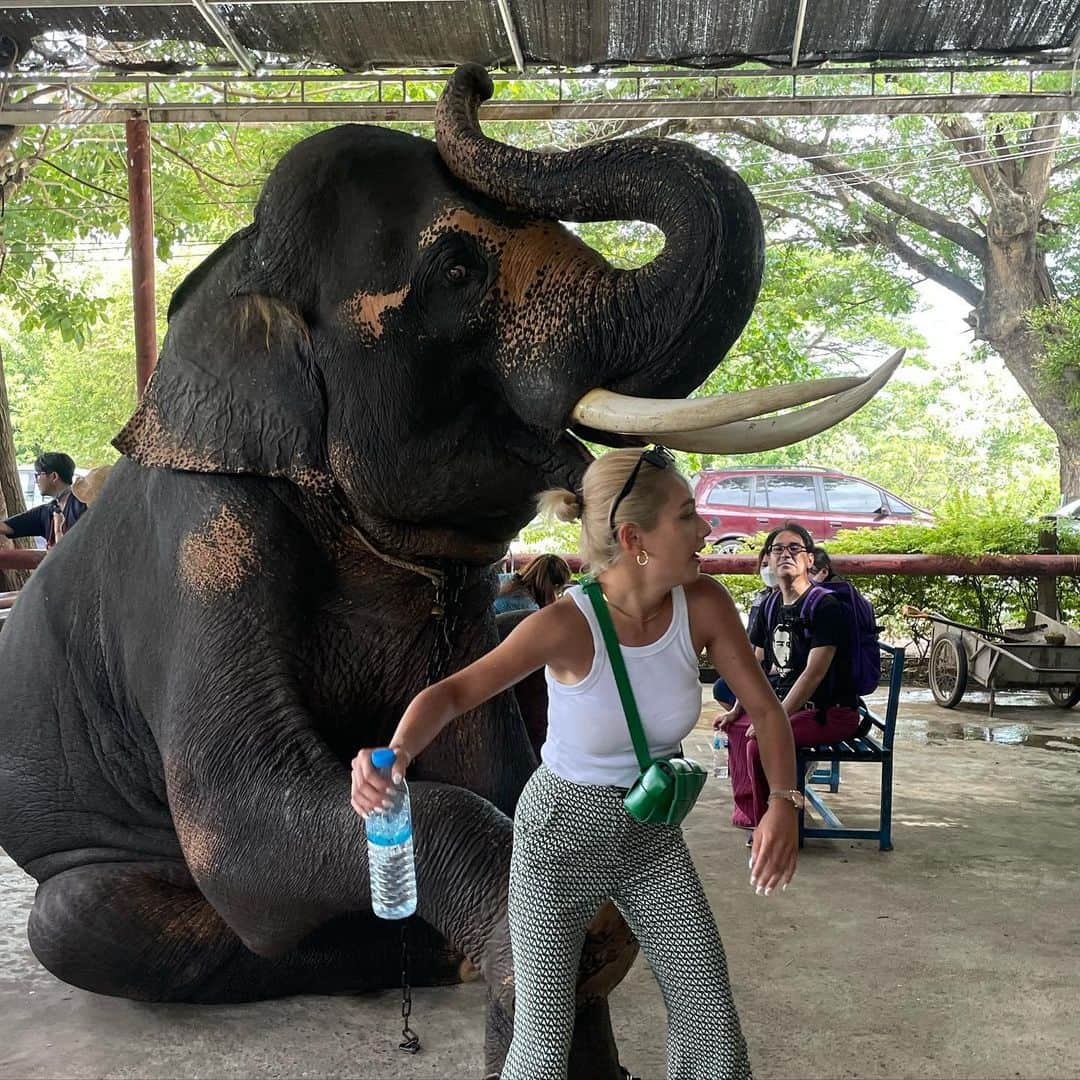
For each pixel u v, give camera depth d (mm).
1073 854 5402
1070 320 17219
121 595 3713
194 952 3566
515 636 2416
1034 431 32344
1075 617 11414
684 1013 2484
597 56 8398
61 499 9367
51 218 15250
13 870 5391
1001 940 4266
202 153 16281
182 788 3244
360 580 3586
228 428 3438
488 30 8109
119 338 33250
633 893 2498
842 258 21438
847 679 5449
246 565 3371
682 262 3029
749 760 5539
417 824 2807
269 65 8781
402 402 3338
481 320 3254
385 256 3330
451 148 3350
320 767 3123
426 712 2346
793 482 19969
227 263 3553
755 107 8773
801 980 3893
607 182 3150
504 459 3404
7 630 4254
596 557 2449
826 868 5160
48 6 7484
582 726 2416
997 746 7996
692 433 3047
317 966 3650
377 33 8156
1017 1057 3352
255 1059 3357
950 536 11477
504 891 2734
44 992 3885
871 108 8742
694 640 2490
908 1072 3262
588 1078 2723
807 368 20578
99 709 3881
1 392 11773
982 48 8250
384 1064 3316
